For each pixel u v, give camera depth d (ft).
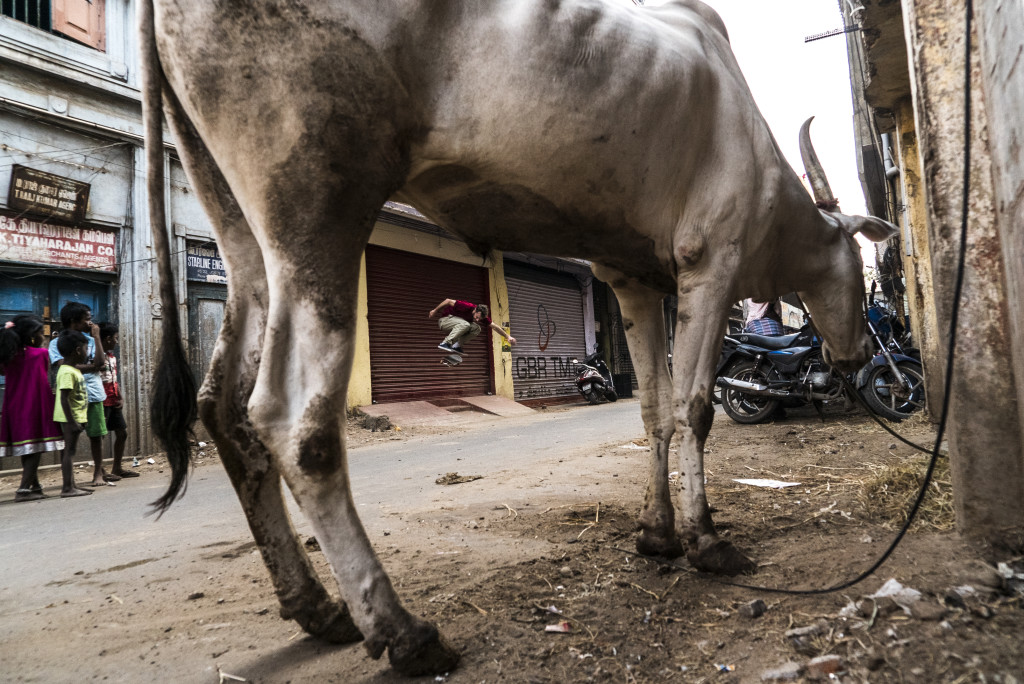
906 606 6.02
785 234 9.09
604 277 9.14
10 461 24.58
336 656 6.19
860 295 10.67
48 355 19.81
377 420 33.09
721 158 7.84
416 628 5.62
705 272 7.94
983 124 7.36
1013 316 6.21
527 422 34.60
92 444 20.83
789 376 22.04
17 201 25.08
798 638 5.73
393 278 40.57
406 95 5.79
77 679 5.92
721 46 8.73
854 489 11.37
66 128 26.86
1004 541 7.20
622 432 25.29
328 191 5.40
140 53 5.74
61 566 10.32
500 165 6.40
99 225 27.71
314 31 5.29
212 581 8.89
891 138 33.53
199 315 30.60
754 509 10.67
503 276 49.62
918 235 20.75
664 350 9.11
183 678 5.85
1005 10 5.68
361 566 5.52
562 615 6.70
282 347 5.49
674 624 6.43
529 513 11.51
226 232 6.33
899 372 20.24
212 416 6.13
